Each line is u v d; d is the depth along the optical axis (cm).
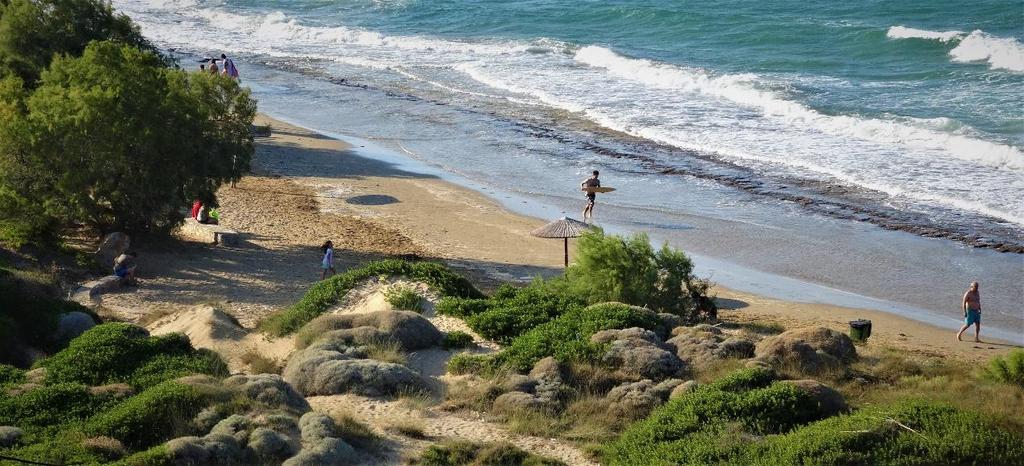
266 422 1666
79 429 1667
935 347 2755
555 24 8194
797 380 1966
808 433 1656
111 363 2027
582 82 6219
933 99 5284
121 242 3216
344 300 2581
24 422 1706
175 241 3441
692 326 2534
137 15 9375
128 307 2820
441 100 5903
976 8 7725
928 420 1672
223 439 1578
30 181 3128
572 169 4516
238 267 3256
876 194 4034
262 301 2939
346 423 1731
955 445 1587
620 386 2009
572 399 1981
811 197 4031
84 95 3095
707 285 2973
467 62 6950
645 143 4878
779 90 5594
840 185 4159
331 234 3669
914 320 2972
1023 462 1587
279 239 3591
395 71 6781
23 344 2341
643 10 8200
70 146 3078
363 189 4253
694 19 7856
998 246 3475
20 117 3123
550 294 2670
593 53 6869
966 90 5466
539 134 5097
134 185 3198
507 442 1730
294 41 8144
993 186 4038
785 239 3625
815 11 8025
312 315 2502
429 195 4191
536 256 3525
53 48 4128
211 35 8431
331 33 8206
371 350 2178
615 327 2347
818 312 3023
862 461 1561
